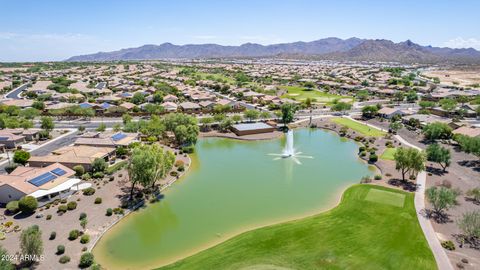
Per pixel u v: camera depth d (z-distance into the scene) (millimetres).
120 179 72750
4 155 87875
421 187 68312
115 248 48750
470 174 75562
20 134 100375
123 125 122000
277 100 174375
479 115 136625
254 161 89875
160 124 110625
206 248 48562
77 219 55562
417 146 100250
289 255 45312
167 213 59688
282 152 98562
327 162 89125
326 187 71625
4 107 134375
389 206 59531
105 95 182125
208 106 160125
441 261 43375
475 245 47000
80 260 43562
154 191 67875
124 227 54812
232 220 57031
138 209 61000
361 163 88250
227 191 69438
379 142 105875
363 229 51938
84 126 121750
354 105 173625
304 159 91750
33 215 56344
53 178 66000
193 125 102250
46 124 107812
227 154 96562
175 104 159500
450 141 102875
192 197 66375
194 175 78750
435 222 53531
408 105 170625
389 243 47844
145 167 63062
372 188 68188
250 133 118375
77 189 66875
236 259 44688
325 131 126062
